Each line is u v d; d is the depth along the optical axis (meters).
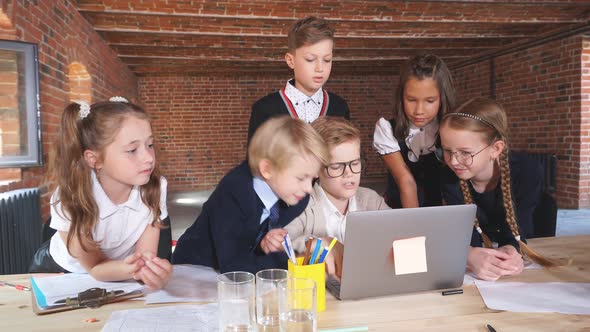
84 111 1.16
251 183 1.25
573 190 5.24
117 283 1.14
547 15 5.11
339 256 1.14
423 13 4.94
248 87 8.36
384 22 5.37
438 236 1.02
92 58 4.82
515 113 6.20
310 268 0.92
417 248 1.00
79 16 4.30
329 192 1.38
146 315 0.91
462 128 1.31
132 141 1.13
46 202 3.40
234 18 4.95
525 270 1.22
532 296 1.02
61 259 1.43
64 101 3.82
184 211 5.88
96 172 1.26
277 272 0.90
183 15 4.55
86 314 0.93
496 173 1.48
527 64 5.93
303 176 1.10
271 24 5.16
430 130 1.78
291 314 0.77
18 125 3.00
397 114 1.80
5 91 2.94
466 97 7.39
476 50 6.72
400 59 7.03
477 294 1.05
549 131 5.59
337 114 2.17
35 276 1.20
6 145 2.97
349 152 1.29
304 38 1.84
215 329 0.84
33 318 0.91
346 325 0.87
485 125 1.31
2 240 2.63
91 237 1.24
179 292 1.07
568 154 5.30
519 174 1.55
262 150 1.12
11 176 3.04
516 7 4.89
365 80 8.79
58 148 1.20
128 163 1.14
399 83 1.76
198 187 8.31
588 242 1.51
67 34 3.90
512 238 1.43
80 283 1.13
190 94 8.21
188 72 7.98
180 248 1.42
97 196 1.26
